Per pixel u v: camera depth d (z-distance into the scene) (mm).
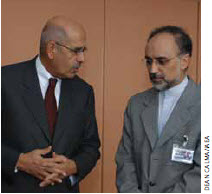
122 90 3049
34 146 1988
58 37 1979
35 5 2871
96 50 2998
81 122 2137
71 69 2023
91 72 2994
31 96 2027
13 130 1985
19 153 1941
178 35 1933
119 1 3035
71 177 2082
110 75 3029
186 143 1879
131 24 3053
